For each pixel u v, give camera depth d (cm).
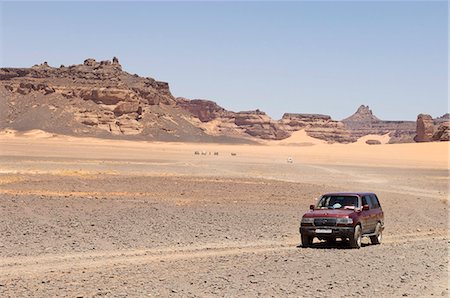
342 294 1193
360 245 1895
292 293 1190
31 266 1430
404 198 3984
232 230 2233
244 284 1263
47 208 2700
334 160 11719
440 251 1823
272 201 3441
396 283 1314
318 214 1884
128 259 1558
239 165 8019
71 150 13412
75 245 1769
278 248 1844
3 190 3462
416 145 18062
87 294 1138
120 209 2772
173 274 1358
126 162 7769
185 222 2405
